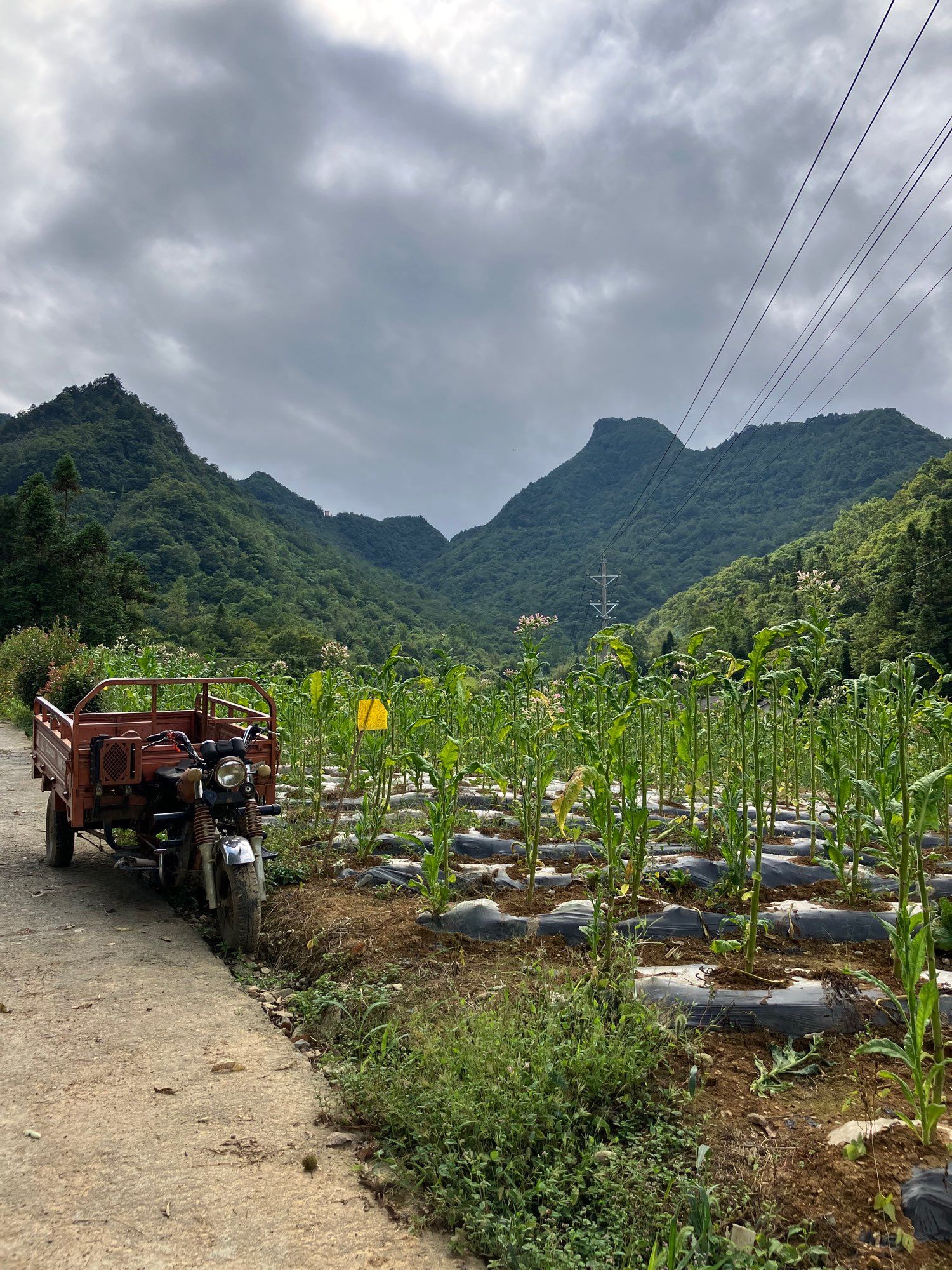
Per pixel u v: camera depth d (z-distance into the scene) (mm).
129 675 16281
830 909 5285
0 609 44531
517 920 5148
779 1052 3627
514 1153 3139
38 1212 2812
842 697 7422
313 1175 3125
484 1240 2760
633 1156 3045
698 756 7648
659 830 6531
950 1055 3631
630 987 3934
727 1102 3311
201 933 5871
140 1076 3787
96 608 47406
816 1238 2570
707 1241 2488
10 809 9836
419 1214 2936
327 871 6637
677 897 5613
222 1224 2814
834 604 6898
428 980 4535
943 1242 2510
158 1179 3039
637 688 5863
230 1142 3307
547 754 6395
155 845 6594
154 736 5926
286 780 10180
